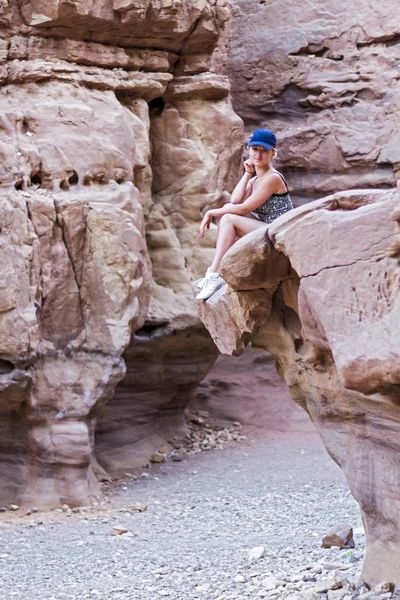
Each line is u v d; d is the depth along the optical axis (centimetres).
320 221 418
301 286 446
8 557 743
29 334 941
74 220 988
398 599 464
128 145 1059
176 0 1077
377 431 479
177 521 882
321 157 1273
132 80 1102
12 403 969
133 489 1045
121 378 1017
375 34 1251
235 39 1328
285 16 1303
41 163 992
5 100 1020
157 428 1245
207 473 1103
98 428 1159
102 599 592
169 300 1154
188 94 1170
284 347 537
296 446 1218
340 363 404
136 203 1045
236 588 581
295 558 662
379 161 1234
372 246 396
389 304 390
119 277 1010
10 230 945
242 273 484
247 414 1353
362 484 495
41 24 1020
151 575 659
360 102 1257
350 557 627
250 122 1328
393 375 385
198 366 1228
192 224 1170
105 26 1049
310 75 1284
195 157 1163
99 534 832
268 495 969
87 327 1011
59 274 986
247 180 644
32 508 955
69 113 1015
